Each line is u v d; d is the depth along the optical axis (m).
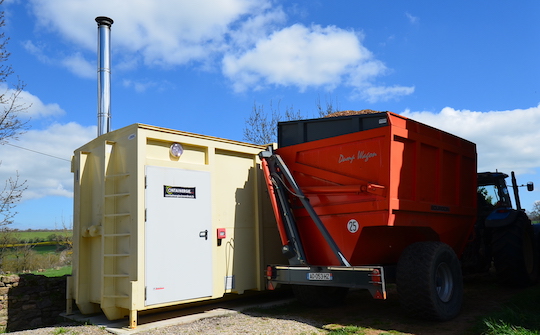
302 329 4.70
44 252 16.38
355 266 5.00
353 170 5.29
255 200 6.51
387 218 4.85
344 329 4.59
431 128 5.71
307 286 5.87
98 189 5.72
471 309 5.56
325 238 5.39
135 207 5.05
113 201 5.39
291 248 5.68
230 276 6.00
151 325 4.99
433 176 5.74
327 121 6.02
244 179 6.44
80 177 5.82
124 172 5.31
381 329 4.63
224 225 6.04
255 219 6.48
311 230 5.77
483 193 8.69
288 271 5.45
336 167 5.50
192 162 5.74
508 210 7.14
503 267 7.02
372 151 5.11
